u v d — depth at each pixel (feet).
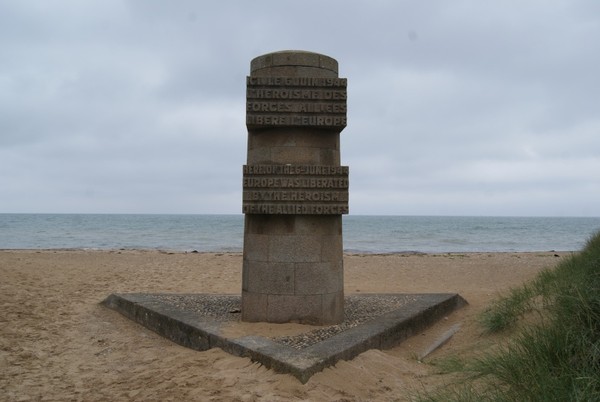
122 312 27.76
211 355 18.62
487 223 319.68
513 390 12.22
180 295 29.25
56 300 31.04
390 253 87.35
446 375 16.22
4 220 303.07
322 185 21.47
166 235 157.17
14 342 21.88
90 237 142.61
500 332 20.30
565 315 14.96
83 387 16.40
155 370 17.89
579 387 11.18
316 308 21.49
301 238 21.65
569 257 28.48
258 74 22.71
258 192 21.44
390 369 17.20
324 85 21.65
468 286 41.22
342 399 14.60
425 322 24.53
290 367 15.78
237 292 37.27
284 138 21.95
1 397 15.43
